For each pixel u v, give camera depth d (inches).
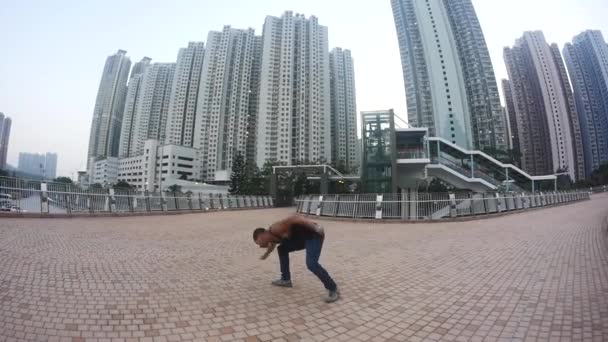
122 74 5339.6
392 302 141.8
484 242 299.9
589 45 3378.4
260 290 156.3
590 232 329.7
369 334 109.7
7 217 420.5
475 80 3090.6
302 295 150.5
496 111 3016.7
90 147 5123.0
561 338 103.5
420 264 215.6
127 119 4830.2
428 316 125.6
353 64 4296.3
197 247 272.5
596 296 139.7
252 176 2237.9
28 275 160.6
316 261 142.4
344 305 137.6
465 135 2906.0
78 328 106.8
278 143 3366.1
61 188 498.6
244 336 106.2
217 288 157.4
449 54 3036.4
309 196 726.5
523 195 758.5
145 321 115.1
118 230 365.4
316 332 110.7
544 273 182.5
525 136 3560.5
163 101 4483.3
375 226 475.5
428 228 433.7
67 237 289.6
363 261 226.4
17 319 110.4
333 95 3934.5
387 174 1011.3
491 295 148.9
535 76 3513.8
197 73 4101.9
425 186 1747.0
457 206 540.4
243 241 314.5
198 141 3750.0
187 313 124.0
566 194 1111.6
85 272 173.8
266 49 3597.4
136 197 616.1
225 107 3750.0
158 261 211.5
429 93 3053.6
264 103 3472.0
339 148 3870.6
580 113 3366.1
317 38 3700.8
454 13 3262.8
